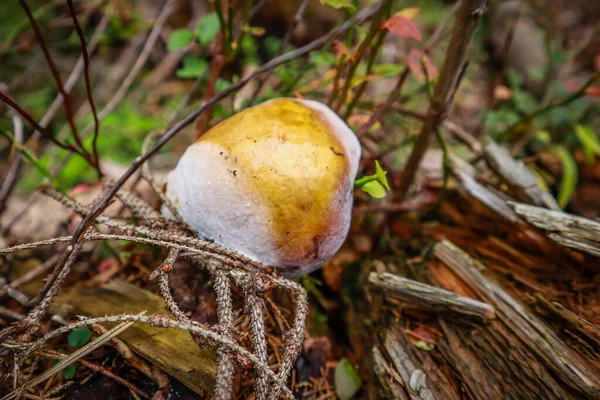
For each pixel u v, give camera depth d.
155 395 0.18
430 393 0.18
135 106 0.39
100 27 0.35
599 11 0.51
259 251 0.18
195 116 0.18
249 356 0.15
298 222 0.18
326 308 0.25
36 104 0.38
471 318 0.20
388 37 0.38
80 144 0.21
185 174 0.19
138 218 0.21
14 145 0.21
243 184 0.18
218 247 0.18
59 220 0.28
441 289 0.20
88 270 0.24
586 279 0.21
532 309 0.20
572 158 0.30
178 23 0.45
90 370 0.19
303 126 0.19
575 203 0.29
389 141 0.32
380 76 0.23
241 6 0.39
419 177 0.29
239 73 0.36
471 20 0.19
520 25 0.44
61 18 0.40
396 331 0.21
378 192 0.19
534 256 0.23
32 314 0.17
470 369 0.19
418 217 0.27
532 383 0.18
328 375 0.21
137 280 0.22
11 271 0.24
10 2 0.43
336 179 0.18
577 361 0.18
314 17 0.42
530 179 0.24
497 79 0.32
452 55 0.20
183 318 0.16
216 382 0.15
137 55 0.44
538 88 0.40
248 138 0.18
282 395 0.19
